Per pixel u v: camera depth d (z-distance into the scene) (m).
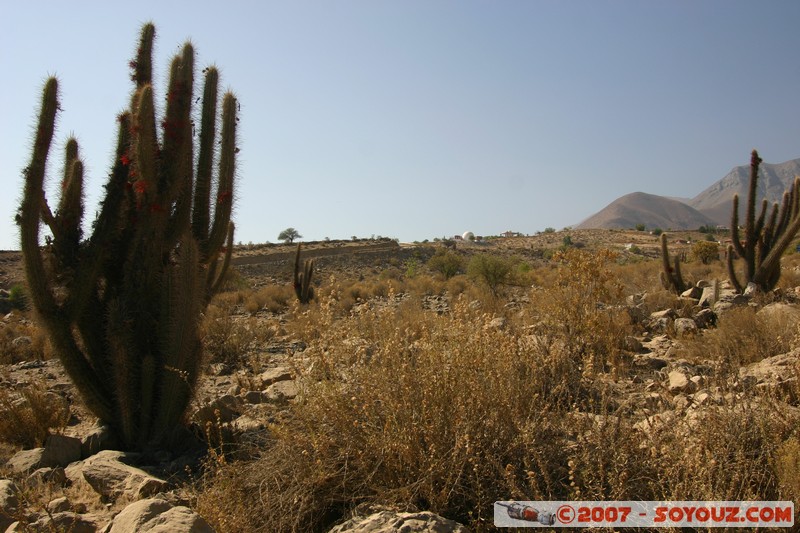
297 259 26.67
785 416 4.53
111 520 4.50
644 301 16.77
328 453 4.66
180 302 7.05
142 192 7.18
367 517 4.02
